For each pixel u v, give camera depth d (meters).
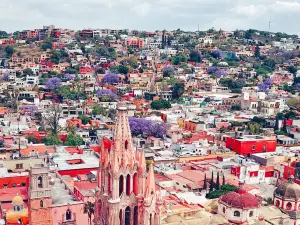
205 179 124.38
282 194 102.31
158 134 197.75
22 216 93.50
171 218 90.00
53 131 191.88
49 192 91.38
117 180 60.56
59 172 126.88
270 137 178.25
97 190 65.25
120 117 61.56
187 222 88.94
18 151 149.25
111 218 61.06
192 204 104.69
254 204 91.38
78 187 113.75
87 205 97.38
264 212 98.44
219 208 94.94
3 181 115.12
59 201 98.56
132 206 62.50
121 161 61.12
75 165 133.50
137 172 62.25
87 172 131.38
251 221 91.25
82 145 175.88
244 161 149.25
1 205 100.44
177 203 103.19
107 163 61.84
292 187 102.38
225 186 117.69
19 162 131.12
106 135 187.88
